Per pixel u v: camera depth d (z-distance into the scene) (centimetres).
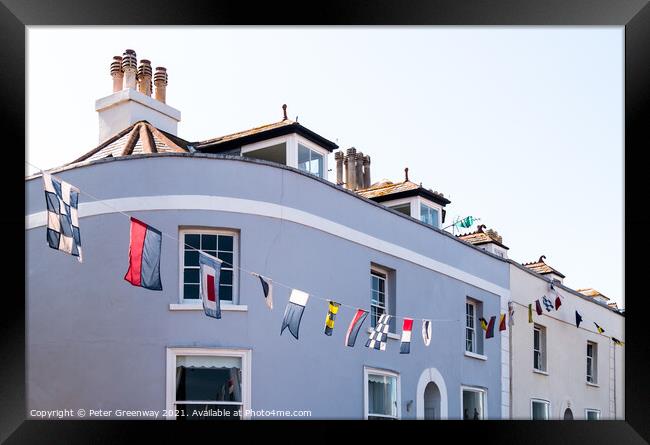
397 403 1986
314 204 1833
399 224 2064
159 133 2047
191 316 1670
